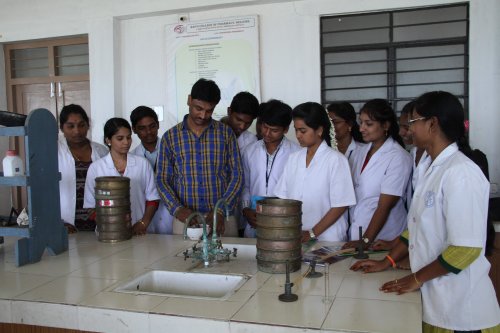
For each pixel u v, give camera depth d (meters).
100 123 3.98
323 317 1.17
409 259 1.54
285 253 1.56
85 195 2.40
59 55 4.29
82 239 2.18
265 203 1.58
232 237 2.18
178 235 2.25
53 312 1.32
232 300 1.31
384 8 3.36
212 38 3.72
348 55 3.56
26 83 4.36
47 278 1.57
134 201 2.39
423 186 1.41
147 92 3.96
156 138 2.82
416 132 1.39
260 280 1.50
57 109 4.32
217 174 2.25
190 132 2.22
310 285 1.43
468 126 3.24
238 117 2.60
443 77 3.39
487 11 3.16
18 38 4.20
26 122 1.77
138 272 1.62
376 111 2.09
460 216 1.24
